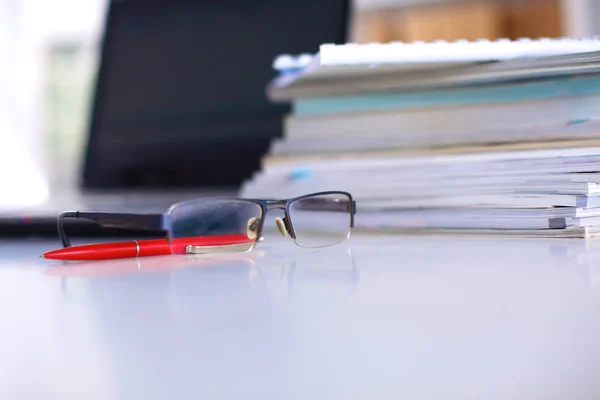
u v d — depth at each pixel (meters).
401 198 0.67
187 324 0.38
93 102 1.26
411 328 0.35
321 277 0.48
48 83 3.34
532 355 0.30
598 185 0.60
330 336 0.34
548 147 0.62
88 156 1.24
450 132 0.66
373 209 0.68
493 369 0.29
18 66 3.25
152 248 0.59
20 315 0.42
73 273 0.52
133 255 0.59
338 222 0.64
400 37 3.40
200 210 0.60
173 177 1.19
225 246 0.61
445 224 0.65
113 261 0.58
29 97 3.29
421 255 0.54
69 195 1.41
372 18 3.39
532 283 0.44
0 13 3.19
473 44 0.62
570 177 0.60
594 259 0.50
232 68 1.19
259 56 1.17
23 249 0.67
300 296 0.43
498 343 0.32
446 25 3.37
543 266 0.48
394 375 0.28
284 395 0.27
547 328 0.34
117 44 1.27
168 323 0.39
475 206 0.64
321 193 0.63
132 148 1.22
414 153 0.68
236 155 1.16
